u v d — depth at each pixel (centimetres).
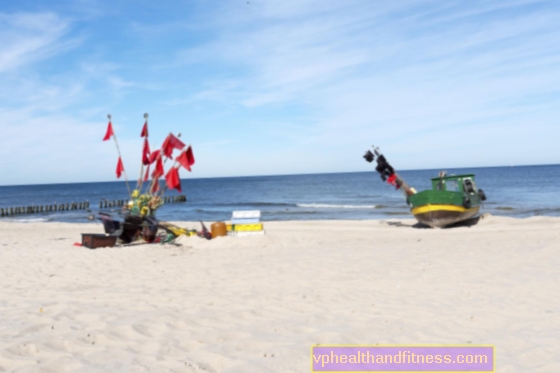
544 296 653
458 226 2112
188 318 530
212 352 419
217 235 1450
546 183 6662
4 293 686
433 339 483
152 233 1423
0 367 364
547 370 396
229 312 564
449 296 661
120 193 9900
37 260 1059
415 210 2102
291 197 6172
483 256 997
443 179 2222
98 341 443
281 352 429
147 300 631
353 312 577
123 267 964
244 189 9075
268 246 1295
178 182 1435
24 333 459
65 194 9725
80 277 845
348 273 841
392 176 2133
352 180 11581
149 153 1506
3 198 8288
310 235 1684
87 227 2344
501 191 5312
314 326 517
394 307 603
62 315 534
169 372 368
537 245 1149
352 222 2498
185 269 932
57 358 388
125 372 364
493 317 558
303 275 830
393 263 932
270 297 656
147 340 449
